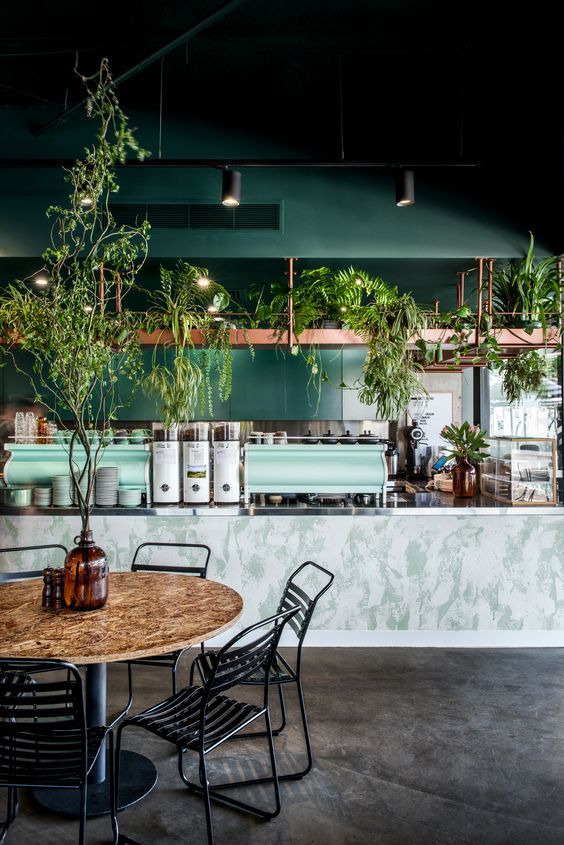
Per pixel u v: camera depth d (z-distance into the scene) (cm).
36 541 387
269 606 388
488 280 427
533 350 427
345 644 388
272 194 443
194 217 440
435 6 322
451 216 444
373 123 441
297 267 467
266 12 329
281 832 212
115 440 413
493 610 389
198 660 254
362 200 444
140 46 361
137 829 215
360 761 255
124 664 358
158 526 387
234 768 252
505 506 391
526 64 368
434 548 388
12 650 184
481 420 594
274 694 319
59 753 173
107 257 240
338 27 341
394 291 420
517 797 231
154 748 269
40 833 214
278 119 446
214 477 396
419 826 215
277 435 430
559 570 390
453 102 412
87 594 223
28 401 637
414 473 712
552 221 441
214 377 655
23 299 372
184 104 435
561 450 428
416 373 428
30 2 322
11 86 414
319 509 385
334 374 660
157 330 394
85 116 439
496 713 297
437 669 352
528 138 437
